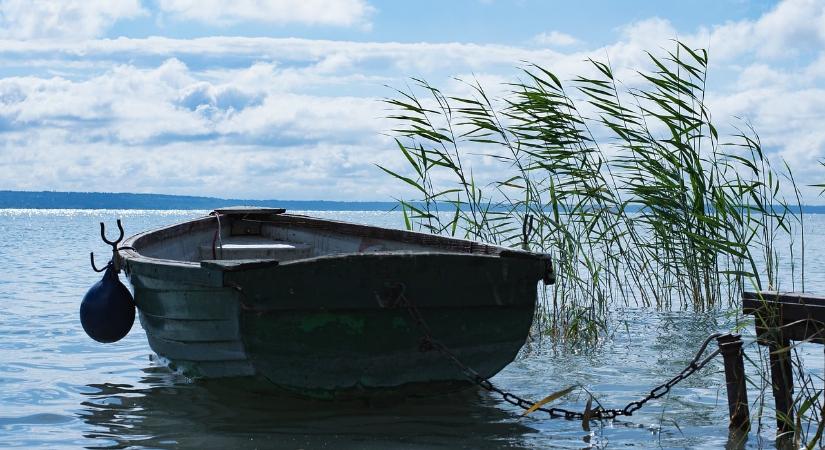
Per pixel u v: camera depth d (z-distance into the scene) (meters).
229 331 5.54
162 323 6.50
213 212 10.10
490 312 5.96
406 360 5.74
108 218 123.94
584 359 8.25
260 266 5.30
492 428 5.59
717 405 6.32
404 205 10.15
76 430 5.59
